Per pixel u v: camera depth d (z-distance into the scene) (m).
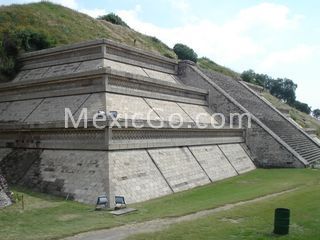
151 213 15.77
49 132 20.72
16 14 39.25
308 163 31.11
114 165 18.14
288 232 12.70
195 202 18.00
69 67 29.98
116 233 12.91
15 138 22.42
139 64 33.00
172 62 37.38
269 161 31.78
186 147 24.56
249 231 12.83
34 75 31.42
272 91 113.56
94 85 24.19
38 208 16.22
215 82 40.22
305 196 18.92
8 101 28.80
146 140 20.88
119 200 16.53
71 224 13.99
